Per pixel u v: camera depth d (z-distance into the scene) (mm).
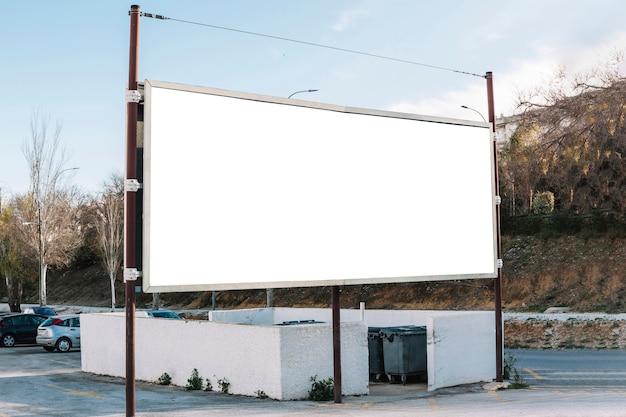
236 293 55188
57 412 11977
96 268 75812
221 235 11406
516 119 44750
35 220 51219
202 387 14695
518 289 39312
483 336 16609
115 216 58406
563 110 42125
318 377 13633
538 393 14930
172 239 10820
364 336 14398
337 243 13000
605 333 26734
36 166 50719
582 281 37312
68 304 70438
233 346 14055
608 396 13914
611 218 39875
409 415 11094
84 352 18484
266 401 13031
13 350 26688
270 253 12023
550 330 28078
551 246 41625
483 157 15883
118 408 12391
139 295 62500
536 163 42812
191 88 11141
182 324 15281
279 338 13070
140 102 10812
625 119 39188
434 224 14719
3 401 13336
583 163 40688
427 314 17703
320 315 20688
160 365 15820
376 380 16906
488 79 16469
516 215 44969
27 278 54656
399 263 14008
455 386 15812
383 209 13789
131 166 10641
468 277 15438
